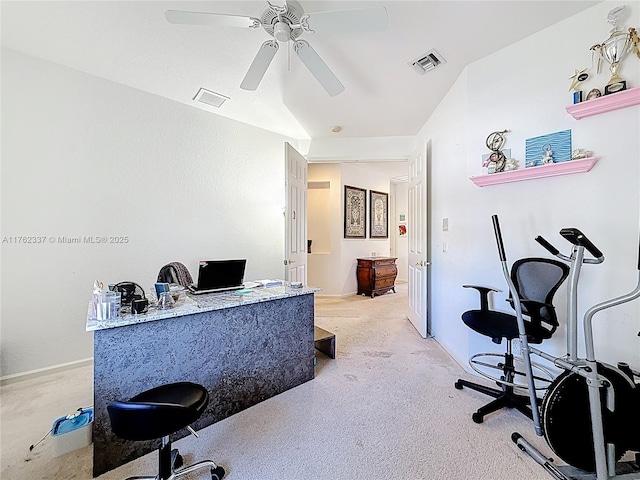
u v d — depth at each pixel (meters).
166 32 2.08
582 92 1.87
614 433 1.33
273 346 2.15
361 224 6.07
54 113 2.44
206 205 3.37
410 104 3.15
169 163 3.08
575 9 1.85
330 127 3.82
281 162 4.05
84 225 2.60
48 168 2.43
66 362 2.53
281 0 1.63
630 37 1.68
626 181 1.73
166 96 2.99
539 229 2.07
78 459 1.54
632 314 1.72
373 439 1.70
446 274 2.98
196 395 1.41
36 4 1.82
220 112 3.38
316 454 1.58
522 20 1.94
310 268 5.75
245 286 2.42
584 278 1.88
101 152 2.67
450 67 2.48
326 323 3.94
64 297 2.52
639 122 1.68
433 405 2.04
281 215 4.06
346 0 1.75
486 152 2.36
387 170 6.25
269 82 2.71
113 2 1.81
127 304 1.67
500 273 2.28
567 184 1.94
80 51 2.29
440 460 1.53
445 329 3.03
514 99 2.19
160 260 3.04
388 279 5.88
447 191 2.93
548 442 1.38
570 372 1.39
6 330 2.30
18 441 1.67
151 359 1.60
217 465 1.50
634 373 1.43
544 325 2.07
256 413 1.95
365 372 2.54
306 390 2.24
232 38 2.14
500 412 1.95
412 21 1.92
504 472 1.45
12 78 2.27
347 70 2.51
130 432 1.18
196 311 1.72
